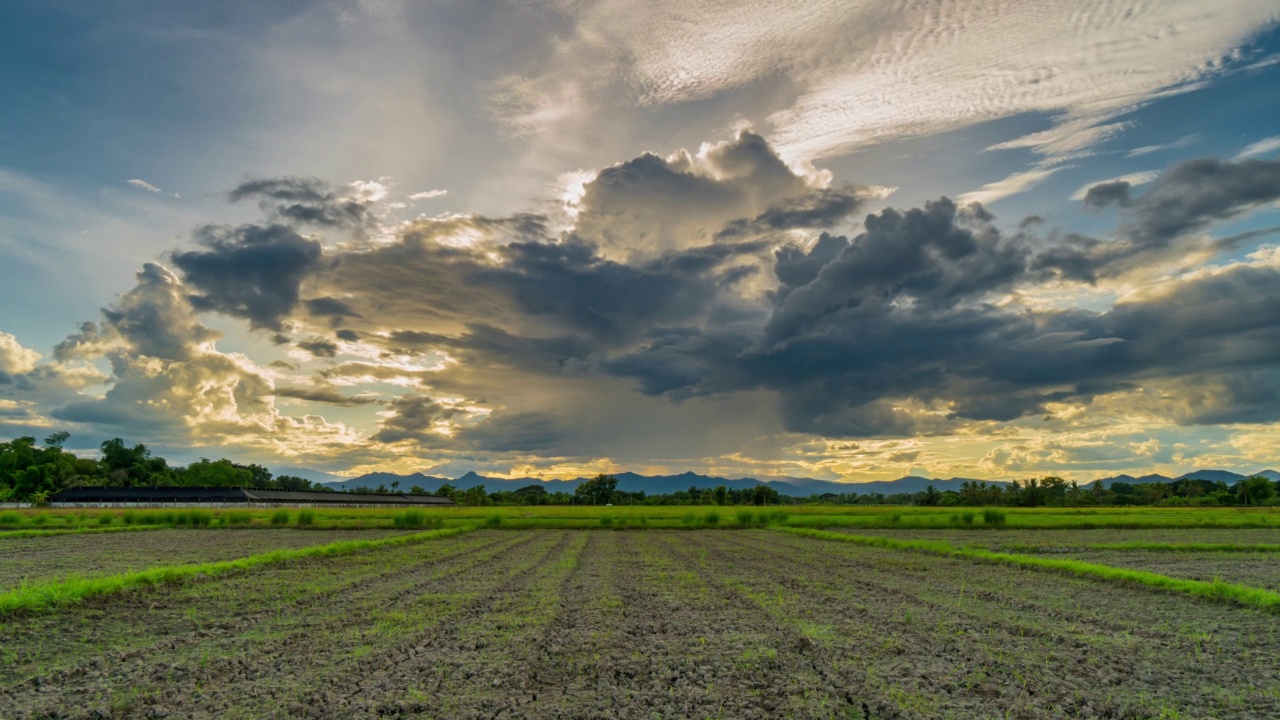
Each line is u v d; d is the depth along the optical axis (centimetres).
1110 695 1260
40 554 4053
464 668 1418
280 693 1239
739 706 1195
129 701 1194
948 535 5872
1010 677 1374
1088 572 2973
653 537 5656
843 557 3906
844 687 1302
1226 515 9119
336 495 17350
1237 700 1238
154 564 3484
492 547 4544
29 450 14575
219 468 18262
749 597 2375
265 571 3072
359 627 1816
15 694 1237
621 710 1175
